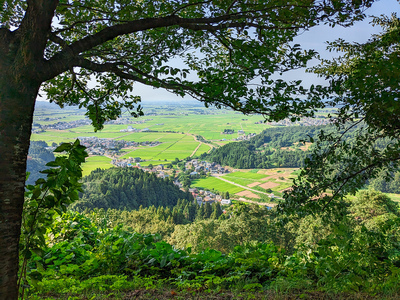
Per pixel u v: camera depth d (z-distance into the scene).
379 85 2.99
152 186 111.25
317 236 19.86
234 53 3.54
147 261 4.05
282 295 3.04
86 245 4.60
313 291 3.23
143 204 103.88
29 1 2.28
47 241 4.77
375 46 4.11
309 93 3.34
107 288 3.35
